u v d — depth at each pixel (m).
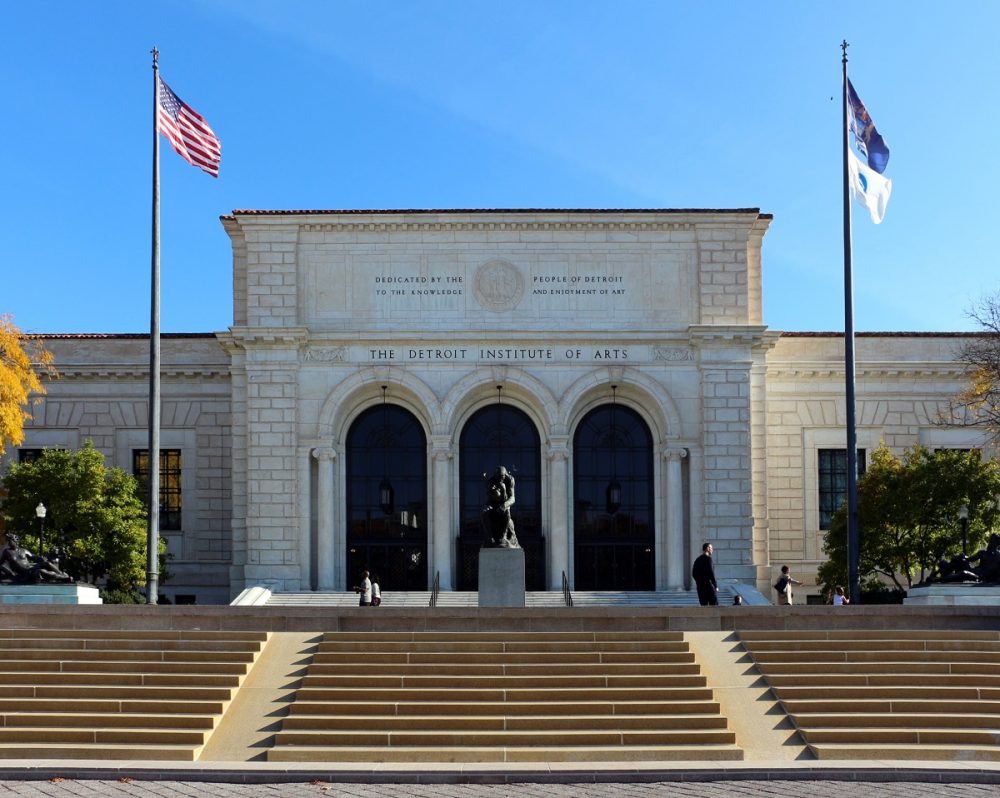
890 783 22.61
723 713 26.94
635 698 27.50
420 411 57.91
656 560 57.59
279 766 23.56
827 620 32.69
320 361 56.97
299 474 56.44
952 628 32.78
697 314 57.69
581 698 27.44
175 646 30.59
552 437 56.59
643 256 57.97
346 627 32.50
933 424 61.12
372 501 57.91
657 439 58.06
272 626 32.62
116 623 32.88
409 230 57.94
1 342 50.84
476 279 57.78
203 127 45.75
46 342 61.94
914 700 27.08
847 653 29.89
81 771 23.14
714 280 57.69
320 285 57.72
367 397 58.06
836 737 25.62
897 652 29.89
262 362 56.75
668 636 31.22
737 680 28.80
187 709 26.70
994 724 26.03
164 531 60.81
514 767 23.45
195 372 61.16
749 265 59.16
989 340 57.88
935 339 62.72
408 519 57.78
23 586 37.38
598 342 57.00
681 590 55.88
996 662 29.53
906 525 51.88
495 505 41.31
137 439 61.22
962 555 39.03
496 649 30.27
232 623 32.69
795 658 29.91
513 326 57.56
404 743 25.23
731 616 32.62
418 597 53.72
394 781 22.84
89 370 61.22
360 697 27.42
